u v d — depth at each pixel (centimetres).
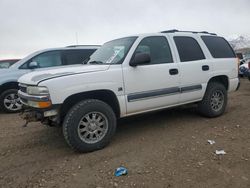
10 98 747
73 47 818
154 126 545
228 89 617
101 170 360
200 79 548
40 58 771
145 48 482
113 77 432
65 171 364
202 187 308
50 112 390
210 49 583
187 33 562
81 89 404
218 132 494
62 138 501
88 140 420
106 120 431
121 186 318
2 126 605
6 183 341
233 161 370
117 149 430
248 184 312
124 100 446
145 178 333
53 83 385
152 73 473
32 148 457
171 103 511
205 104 571
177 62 515
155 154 402
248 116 597
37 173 363
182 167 357
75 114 401
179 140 458
